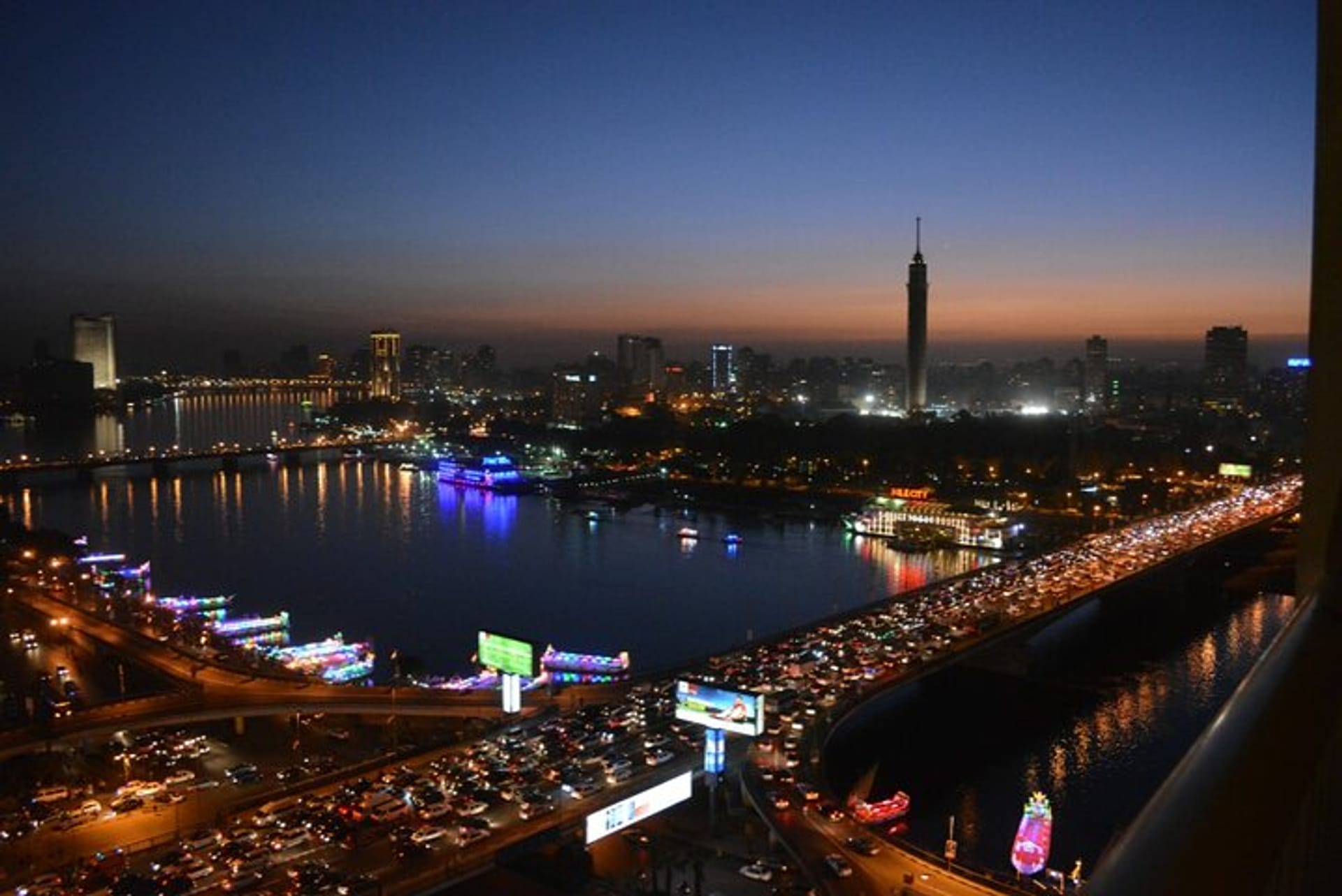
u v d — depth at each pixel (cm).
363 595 18125
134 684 11881
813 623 13950
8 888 6944
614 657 13725
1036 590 15450
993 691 12694
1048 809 7719
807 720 9906
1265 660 388
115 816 8188
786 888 6756
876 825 7994
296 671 11988
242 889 6744
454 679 12538
